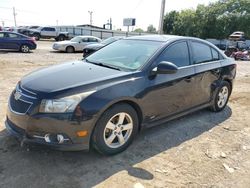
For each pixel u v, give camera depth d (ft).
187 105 16.06
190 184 11.07
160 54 14.33
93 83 11.66
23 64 39.06
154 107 13.74
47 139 10.92
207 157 13.21
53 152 12.40
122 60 14.46
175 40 15.58
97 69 13.39
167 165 12.23
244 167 12.62
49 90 11.12
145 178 11.14
